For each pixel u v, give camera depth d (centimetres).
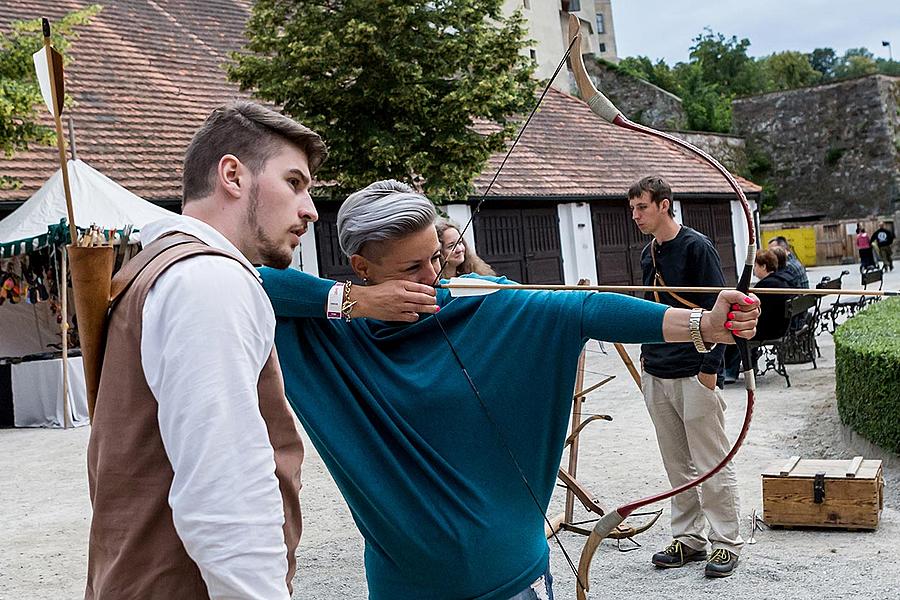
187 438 141
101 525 153
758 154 3797
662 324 198
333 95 1222
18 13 1681
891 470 594
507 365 206
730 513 427
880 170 3588
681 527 449
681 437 439
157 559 149
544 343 206
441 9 1248
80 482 746
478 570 201
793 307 952
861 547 457
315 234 1461
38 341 1223
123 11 1833
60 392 1036
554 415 209
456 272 480
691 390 419
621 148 2239
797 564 438
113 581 150
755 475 606
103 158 1389
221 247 160
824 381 959
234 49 1912
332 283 205
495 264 1775
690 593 412
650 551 477
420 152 1219
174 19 1905
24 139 1113
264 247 170
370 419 203
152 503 149
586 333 205
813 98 3709
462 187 1300
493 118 1277
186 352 144
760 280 959
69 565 529
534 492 212
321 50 1195
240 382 146
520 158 1956
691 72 4028
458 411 204
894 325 748
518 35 1279
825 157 3694
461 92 1217
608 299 204
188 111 1606
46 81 156
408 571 204
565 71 3450
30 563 535
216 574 140
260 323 154
